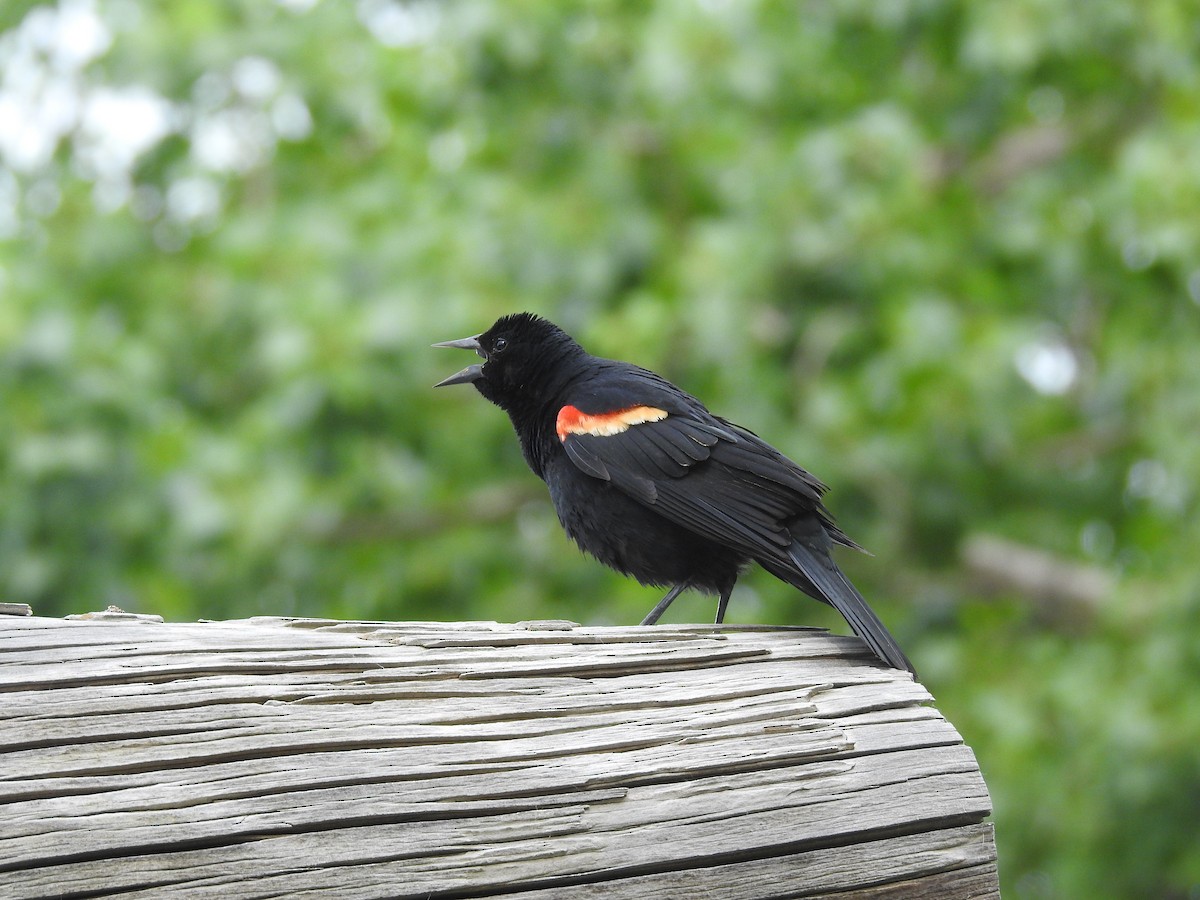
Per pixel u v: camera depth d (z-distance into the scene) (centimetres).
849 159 1360
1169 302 1482
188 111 1584
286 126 1580
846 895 388
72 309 1359
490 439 1483
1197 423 1373
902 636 1439
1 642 366
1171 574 1279
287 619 429
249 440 1345
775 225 1334
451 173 1472
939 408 1321
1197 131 1340
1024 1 1393
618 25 1424
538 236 1369
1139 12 1427
